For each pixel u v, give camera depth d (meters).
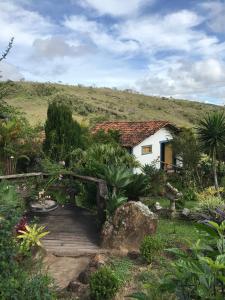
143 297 3.53
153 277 6.68
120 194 11.09
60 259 7.98
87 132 19.31
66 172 12.41
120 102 96.19
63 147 14.77
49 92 76.44
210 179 19.92
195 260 3.09
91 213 11.39
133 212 8.56
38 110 58.53
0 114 15.20
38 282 4.77
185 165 20.41
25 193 11.17
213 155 17.59
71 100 74.94
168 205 13.99
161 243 7.81
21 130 15.05
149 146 23.45
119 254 8.10
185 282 3.11
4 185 8.70
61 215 11.09
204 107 109.19
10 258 4.83
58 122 15.27
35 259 6.21
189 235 9.69
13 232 6.08
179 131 25.36
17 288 4.53
